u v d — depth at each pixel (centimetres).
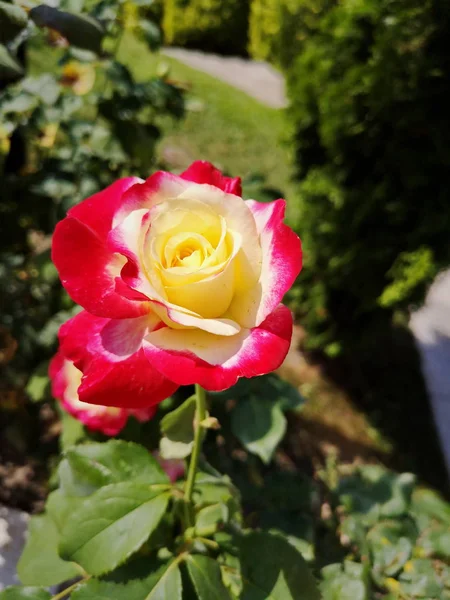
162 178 23
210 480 30
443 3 72
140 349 21
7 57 35
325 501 43
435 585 30
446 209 83
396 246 90
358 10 78
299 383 102
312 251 99
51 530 34
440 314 129
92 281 22
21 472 65
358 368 109
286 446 80
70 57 45
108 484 28
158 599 24
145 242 20
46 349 59
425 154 81
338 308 101
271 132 189
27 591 26
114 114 49
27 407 65
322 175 93
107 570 24
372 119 83
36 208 56
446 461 95
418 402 105
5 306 58
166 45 296
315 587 26
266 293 21
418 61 75
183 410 25
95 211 24
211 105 197
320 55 87
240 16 290
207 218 21
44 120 46
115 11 42
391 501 36
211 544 27
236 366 20
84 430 42
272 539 27
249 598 26
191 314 20
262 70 277
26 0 36
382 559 32
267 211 23
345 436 92
